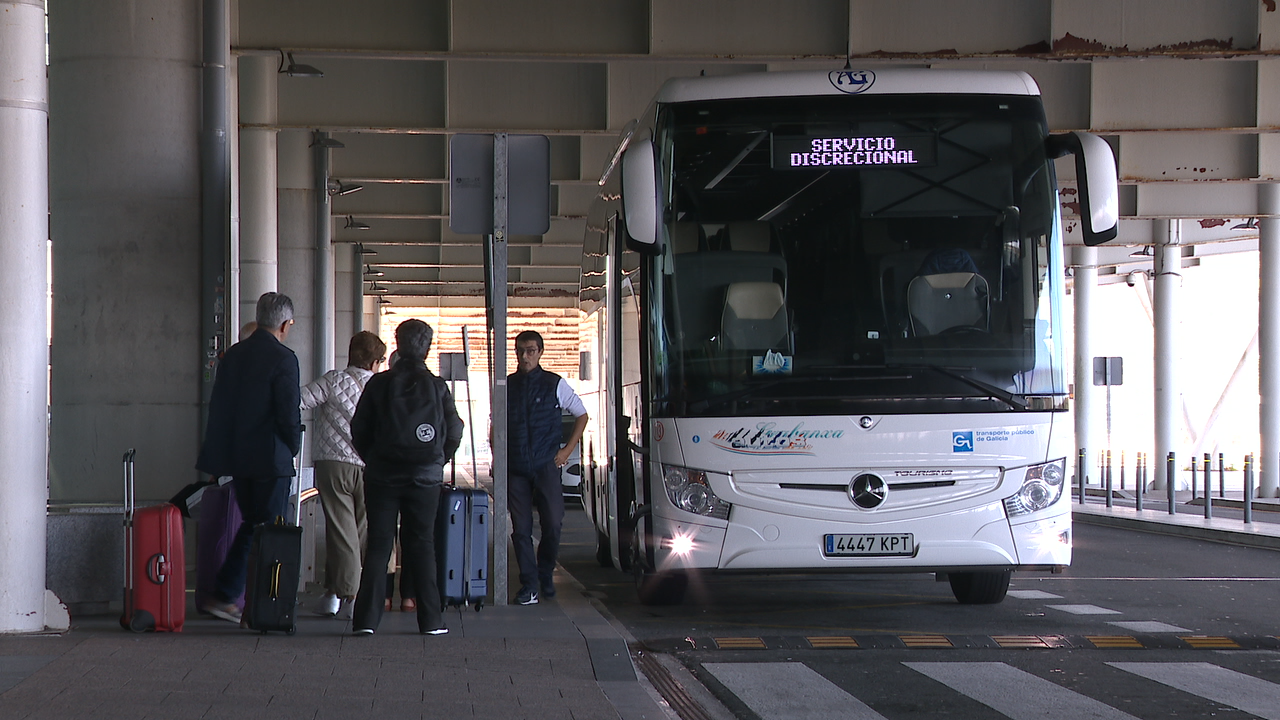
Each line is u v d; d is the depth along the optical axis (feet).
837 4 77.10
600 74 93.61
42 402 32.96
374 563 33.71
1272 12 75.25
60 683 26.55
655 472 38.70
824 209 39.27
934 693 28.81
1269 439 144.87
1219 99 92.43
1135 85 92.79
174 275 55.26
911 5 76.79
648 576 43.52
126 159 55.06
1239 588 50.52
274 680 27.43
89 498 54.90
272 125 94.73
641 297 39.34
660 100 40.32
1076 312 188.44
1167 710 27.07
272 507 35.94
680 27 77.15
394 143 121.60
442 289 236.22
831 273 38.96
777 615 42.06
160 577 33.68
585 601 42.55
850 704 27.71
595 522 57.41
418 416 33.68
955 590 45.11
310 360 126.93
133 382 54.95
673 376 38.70
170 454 55.01
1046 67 93.15
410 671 28.76
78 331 55.06
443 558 38.60
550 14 77.15
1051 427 38.93
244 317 102.89
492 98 93.97
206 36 55.98
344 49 76.48
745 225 39.14
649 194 37.78
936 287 38.93
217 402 35.70
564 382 42.80
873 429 38.34
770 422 38.32
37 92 32.83
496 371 40.88
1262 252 141.18
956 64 91.81
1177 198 139.44
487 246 41.73
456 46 77.00
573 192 138.51
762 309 38.78
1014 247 39.34
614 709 25.32
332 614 37.47
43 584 33.40
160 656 29.94
